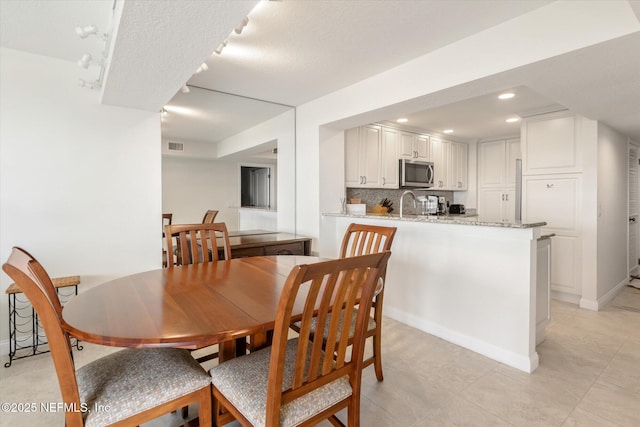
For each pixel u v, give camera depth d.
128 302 1.34
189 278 1.73
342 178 3.76
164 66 1.89
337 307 1.15
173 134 3.18
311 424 1.16
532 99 3.32
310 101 3.62
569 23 1.77
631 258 4.59
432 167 4.94
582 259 3.38
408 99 2.60
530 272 2.11
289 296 0.95
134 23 1.46
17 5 1.79
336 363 1.22
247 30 2.11
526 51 1.93
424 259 2.73
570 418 1.67
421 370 2.13
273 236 3.66
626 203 4.16
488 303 2.32
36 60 2.40
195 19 1.43
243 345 1.69
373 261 1.16
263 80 2.99
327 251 3.61
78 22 1.97
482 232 2.34
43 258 2.46
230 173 3.53
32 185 2.41
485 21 2.01
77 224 2.58
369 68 2.72
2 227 2.32
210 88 3.22
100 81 2.42
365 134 4.14
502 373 2.10
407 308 2.88
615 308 3.34
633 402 1.80
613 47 1.71
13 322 2.30
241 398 1.15
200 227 2.24
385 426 1.61
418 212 5.29
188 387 1.23
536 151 3.76
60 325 1.01
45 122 2.44
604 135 3.42
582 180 3.37
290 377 1.21
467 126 4.59
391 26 2.07
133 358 1.35
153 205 2.88
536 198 3.76
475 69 2.17
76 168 2.56
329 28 2.09
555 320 3.01
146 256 2.86
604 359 2.28
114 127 2.70
